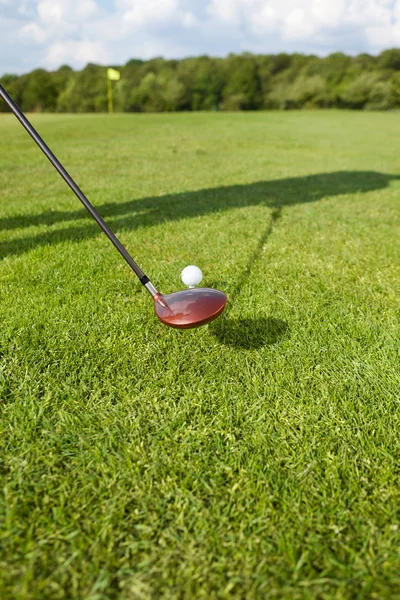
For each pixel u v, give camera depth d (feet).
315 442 6.12
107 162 31.63
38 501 5.23
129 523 5.00
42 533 4.86
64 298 10.11
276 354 8.11
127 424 6.42
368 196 22.67
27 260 12.21
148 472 5.63
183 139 48.26
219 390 7.18
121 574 4.46
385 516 5.06
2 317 9.14
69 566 4.52
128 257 6.76
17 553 4.62
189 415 6.65
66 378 7.34
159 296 6.68
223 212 18.04
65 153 35.86
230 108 209.05
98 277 11.29
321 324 9.17
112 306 9.80
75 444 6.05
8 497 5.22
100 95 210.18
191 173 27.89
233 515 5.09
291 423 6.48
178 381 7.32
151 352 8.09
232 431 6.35
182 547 4.73
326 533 4.89
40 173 26.73
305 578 4.42
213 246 13.85
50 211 17.70
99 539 4.80
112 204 19.03
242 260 12.63
